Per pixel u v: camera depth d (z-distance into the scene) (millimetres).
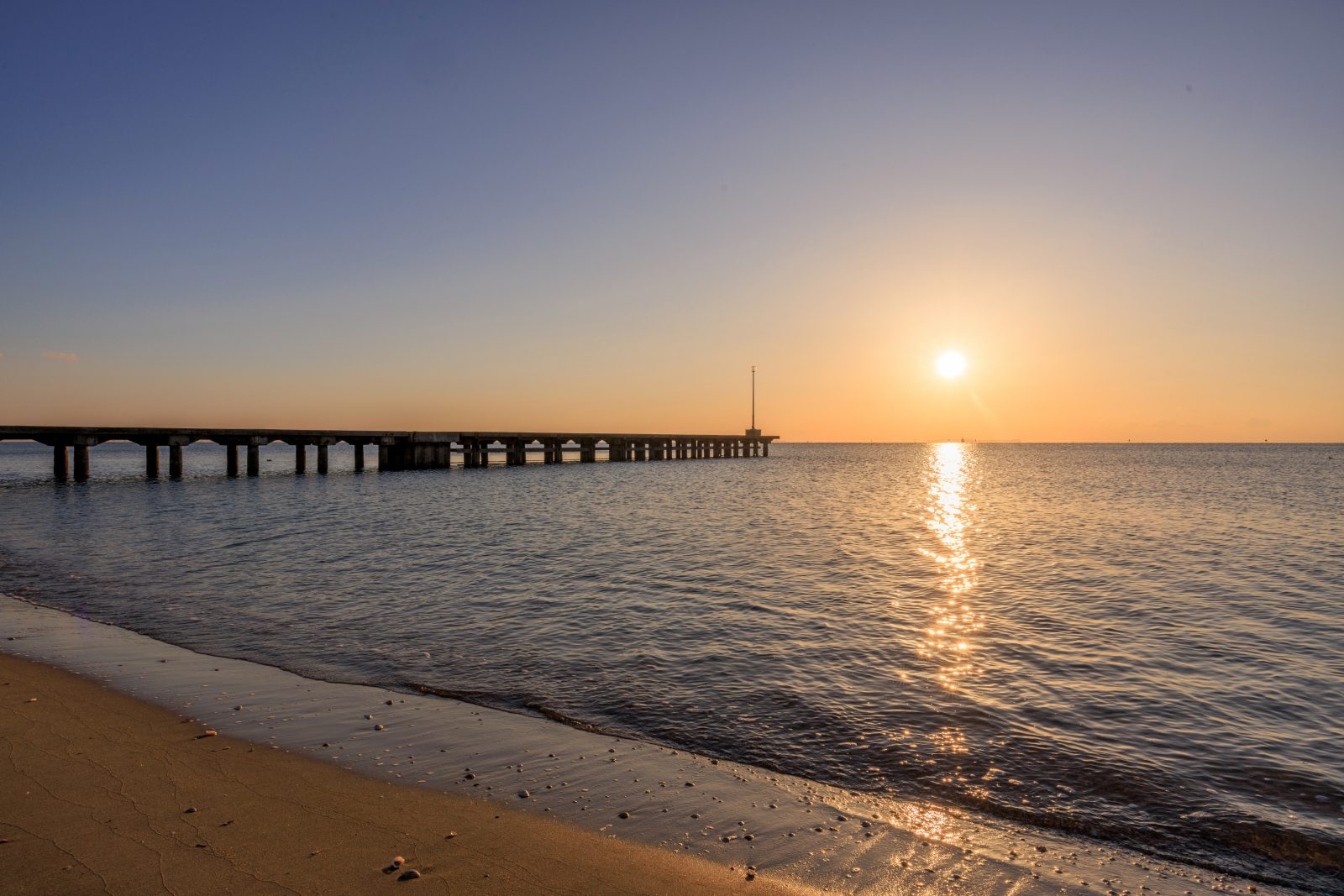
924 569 15492
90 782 5418
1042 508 30281
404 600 12070
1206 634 10406
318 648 9312
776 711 7258
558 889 4191
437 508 27484
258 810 5047
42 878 4109
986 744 6547
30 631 10078
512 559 16156
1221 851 4891
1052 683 8258
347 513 25469
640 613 11289
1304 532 22328
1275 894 4414
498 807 5207
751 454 117562
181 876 4172
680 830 4949
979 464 92312
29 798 5137
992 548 18906
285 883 4137
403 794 5367
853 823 5125
